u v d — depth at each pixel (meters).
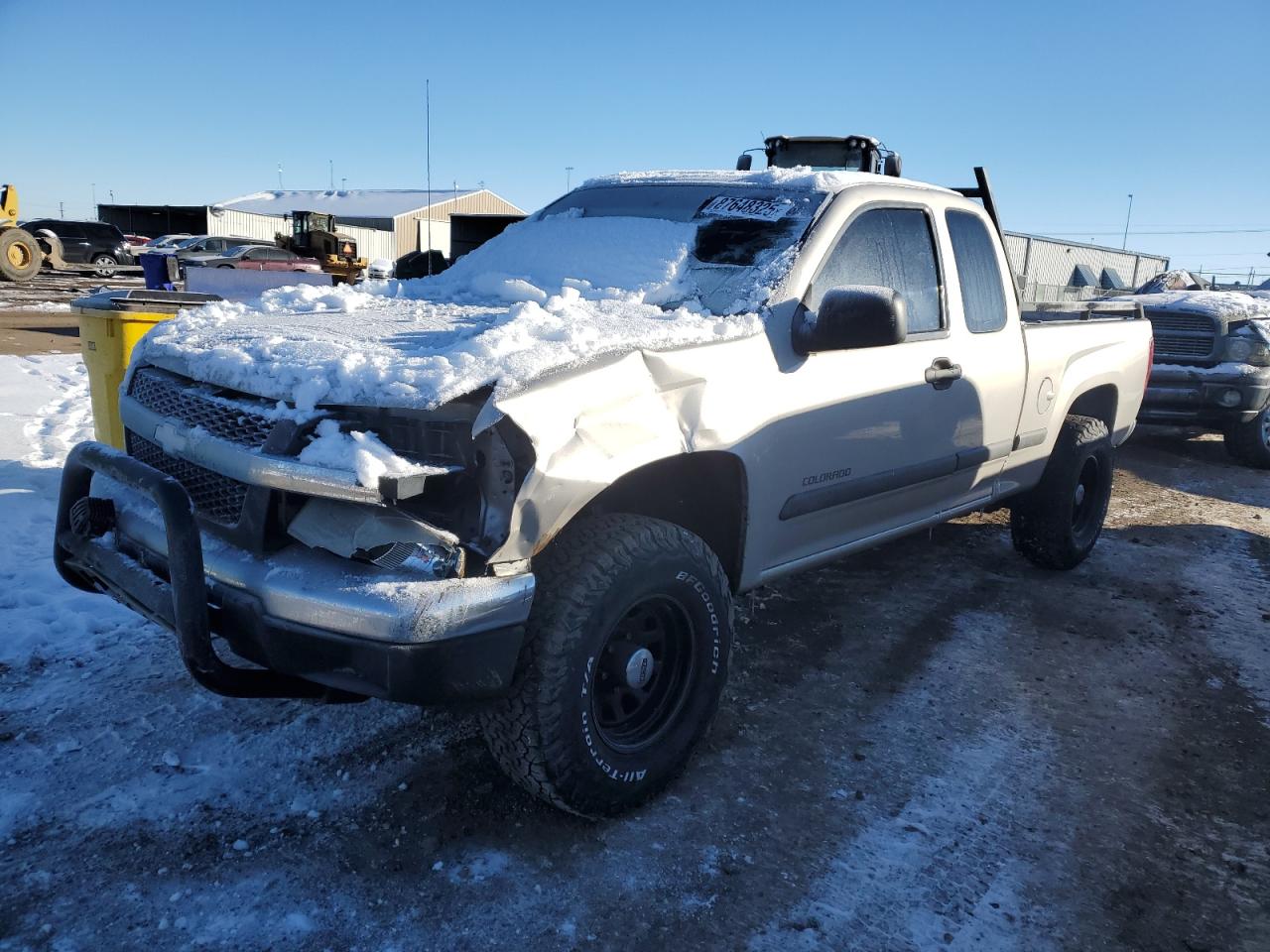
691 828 2.88
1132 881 2.74
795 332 3.30
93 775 2.97
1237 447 8.88
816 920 2.51
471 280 4.08
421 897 2.51
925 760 3.36
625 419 2.67
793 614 4.67
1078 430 5.19
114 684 3.54
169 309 5.39
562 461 2.47
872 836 2.89
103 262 27.84
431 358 2.54
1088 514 5.54
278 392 2.56
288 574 2.42
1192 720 3.75
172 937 2.33
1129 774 3.33
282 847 2.68
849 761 3.32
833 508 3.62
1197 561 5.85
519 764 2.63
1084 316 5.96
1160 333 8.97
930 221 4.10
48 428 7.54
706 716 3.07
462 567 2.37
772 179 3.97
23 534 4.95
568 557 2.63
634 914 2.50
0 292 21.00
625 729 2.91
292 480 2.36
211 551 2.57
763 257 3.52
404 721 3.40
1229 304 8.86
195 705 3.43
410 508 2.46
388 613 2.27
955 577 5.34
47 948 2.27
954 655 4.27
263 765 3.08
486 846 2.73
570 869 2.66
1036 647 4.41
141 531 2.83
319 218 33.38
